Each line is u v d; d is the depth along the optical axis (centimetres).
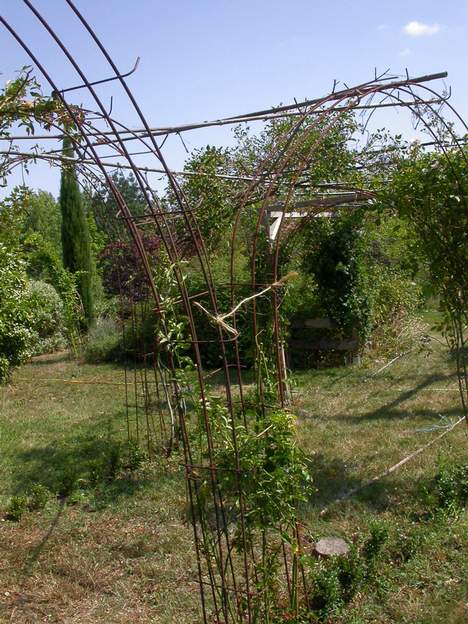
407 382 954
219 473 292
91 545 474
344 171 520
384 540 400
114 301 1828
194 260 973
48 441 759
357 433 705
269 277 645
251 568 416
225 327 279
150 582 417
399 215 451
